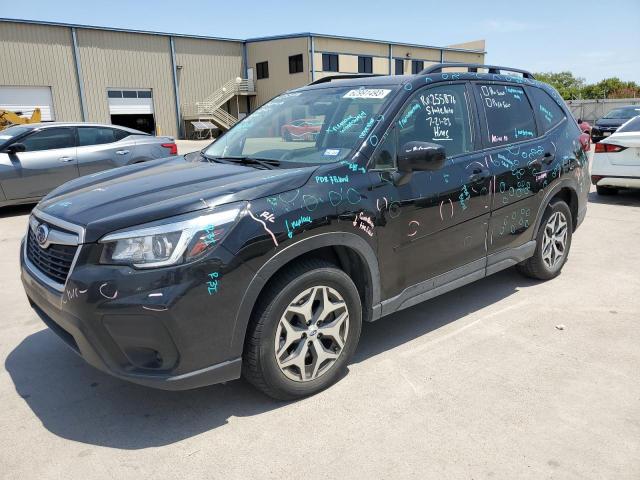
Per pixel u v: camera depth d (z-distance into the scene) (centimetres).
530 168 426
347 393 310
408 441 265
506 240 418
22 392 319
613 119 2055
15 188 838
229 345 266
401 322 411
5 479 243
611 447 257
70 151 889
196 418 290
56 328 293
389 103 341
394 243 327
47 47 3528
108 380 332
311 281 290
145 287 243
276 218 271
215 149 400
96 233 252
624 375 324
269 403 302
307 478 241
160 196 275
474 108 396
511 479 237
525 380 320
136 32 3884
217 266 253
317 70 4334
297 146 351
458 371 333
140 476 245
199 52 4269
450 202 357
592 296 458
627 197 934
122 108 3934
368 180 312
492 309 432
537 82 482
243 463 252
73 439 273
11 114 2112
